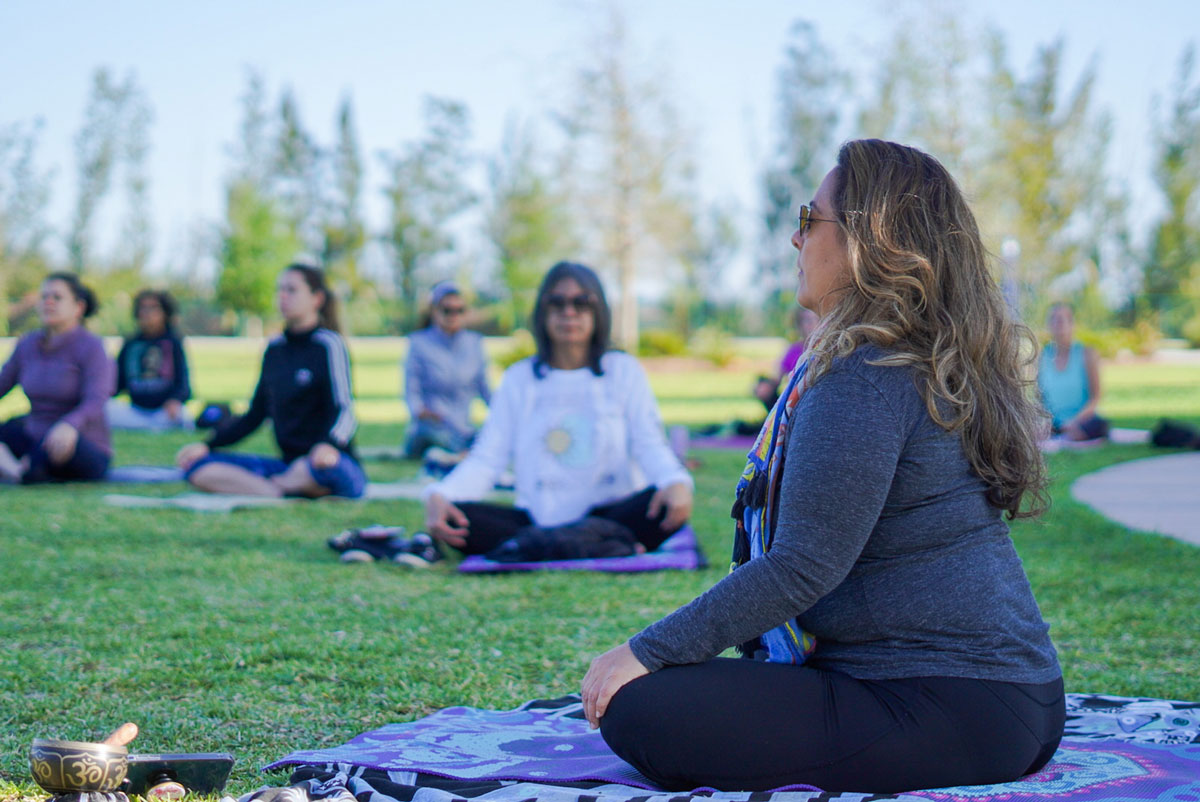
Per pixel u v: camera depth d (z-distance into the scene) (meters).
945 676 1.79
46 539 5.14
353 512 6.17
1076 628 3.55
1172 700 2.70
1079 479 7.62
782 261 49.44
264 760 2.28
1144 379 21.61
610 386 4.95
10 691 2.79
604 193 34.50
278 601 3.92
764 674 1.83
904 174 1.89
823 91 47.25
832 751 1.78
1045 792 1.75
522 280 45.09
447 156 53.66
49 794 1.97
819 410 1.77
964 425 1.78
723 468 8.64
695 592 4.09
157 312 10.77
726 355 30.27
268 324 52.19
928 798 1.70
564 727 2.36
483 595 4.05
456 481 4.80
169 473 7.62
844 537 1.73
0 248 51.03
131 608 3.75
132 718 2.57
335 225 57.59
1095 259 39.00
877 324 1.81
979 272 1.88
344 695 2.79
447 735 2.28
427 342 9.17
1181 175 39.41
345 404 6.66
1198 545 5.12
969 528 1.82
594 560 4.59
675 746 1.80
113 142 55.28
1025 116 30.19
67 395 7.43
